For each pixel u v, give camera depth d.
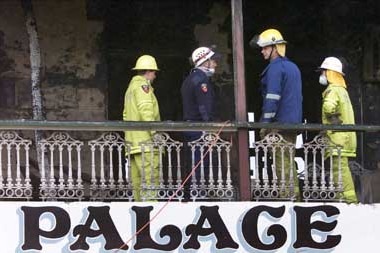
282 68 25.27
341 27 32.53
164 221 24.23
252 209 24.58
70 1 31.11
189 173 25.55
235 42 25.08
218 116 31.67
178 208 24.31
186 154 25.70
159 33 31.69
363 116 32.56
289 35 32.31
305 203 24.88
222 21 32.06
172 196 24.52
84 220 23.97
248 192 24.67
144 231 24.14
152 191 24.48
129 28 31.48
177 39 31.78
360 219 25.05
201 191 24.69
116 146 25.09
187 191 25.28
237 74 24.95
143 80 25.42
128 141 24.73
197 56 25.80
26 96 30.58
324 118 26.11
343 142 25.44
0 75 30.47
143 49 31.56
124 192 24.59
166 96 31.61
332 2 32.41
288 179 25.03
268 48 25.59
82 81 31.03
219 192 24.78
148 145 24.52
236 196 24.78
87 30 31.20
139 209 24.17
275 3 32.19
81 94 30.98
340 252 24.88
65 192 24.38
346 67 32.53
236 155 25.12
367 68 32.59
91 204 24.05
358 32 32.56
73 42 31.06
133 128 24.20
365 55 32.59
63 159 29.42
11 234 23.69
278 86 25.11
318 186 26.28
